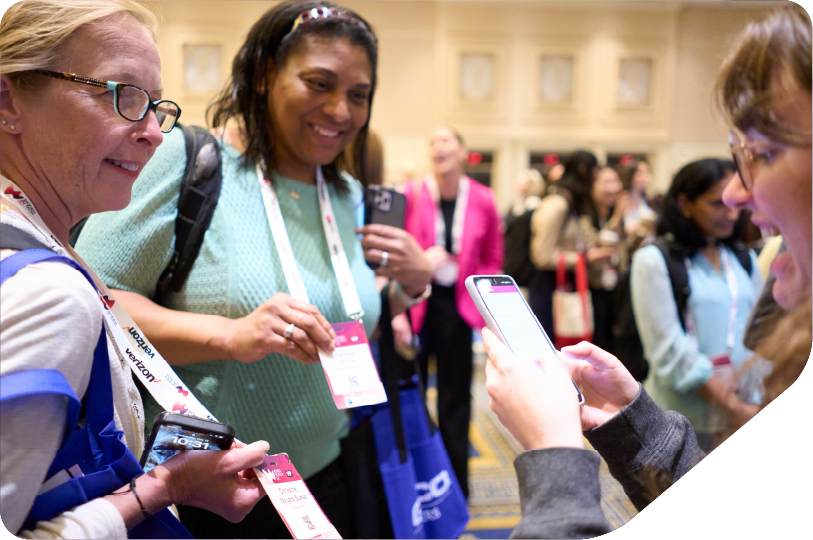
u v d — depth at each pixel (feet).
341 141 3.17
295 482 2.24
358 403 2.66
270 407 2.89
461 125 9.71
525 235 7.32
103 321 1.88
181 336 2.60
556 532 1.56
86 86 1.84
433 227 6.70
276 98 3.00
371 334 3.41
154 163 2.72
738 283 3.02
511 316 2.13
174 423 1.99
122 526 1.77
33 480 1.59
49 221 2.00
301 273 2.99
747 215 3.02
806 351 2.46
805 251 2.29
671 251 3.07
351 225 3.53
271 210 2.96
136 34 1.95
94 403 1.85
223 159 2.97
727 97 2.32
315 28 2.92
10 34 1.80
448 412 5.96
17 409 1.52
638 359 3.10
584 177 7.50
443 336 6.28
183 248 2.77
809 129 2.09
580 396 1.96
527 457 1.72
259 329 2.56
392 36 8.74
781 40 2.06
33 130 1.87
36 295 1.57
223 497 2.07
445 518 3.84
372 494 3.37
